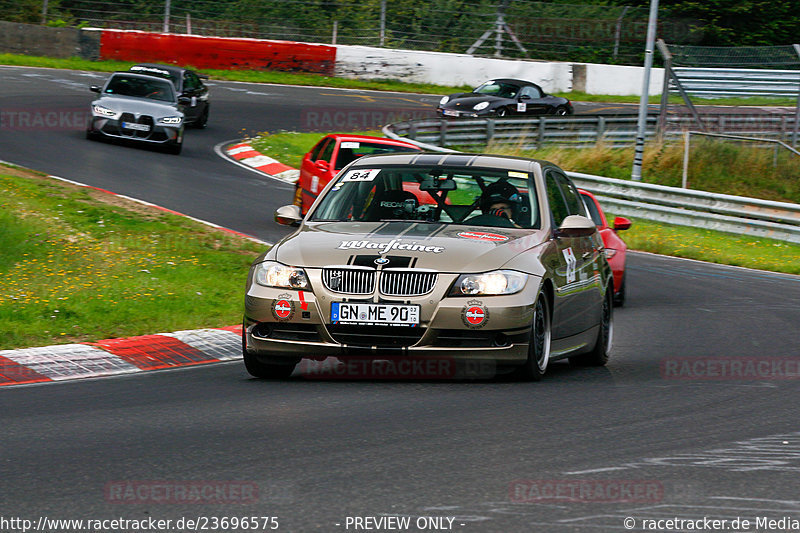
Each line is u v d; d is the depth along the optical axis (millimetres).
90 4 117000
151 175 55719
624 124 84875
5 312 26594
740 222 55906
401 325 19000
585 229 21281
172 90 68250
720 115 85750
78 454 14445
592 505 12109
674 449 15023
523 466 13812
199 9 117938
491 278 19156
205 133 74875
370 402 18078
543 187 22141
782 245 53812
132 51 105312
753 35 138625
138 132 64062
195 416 17031
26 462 14000
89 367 21938
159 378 21000
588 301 22703
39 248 34750
